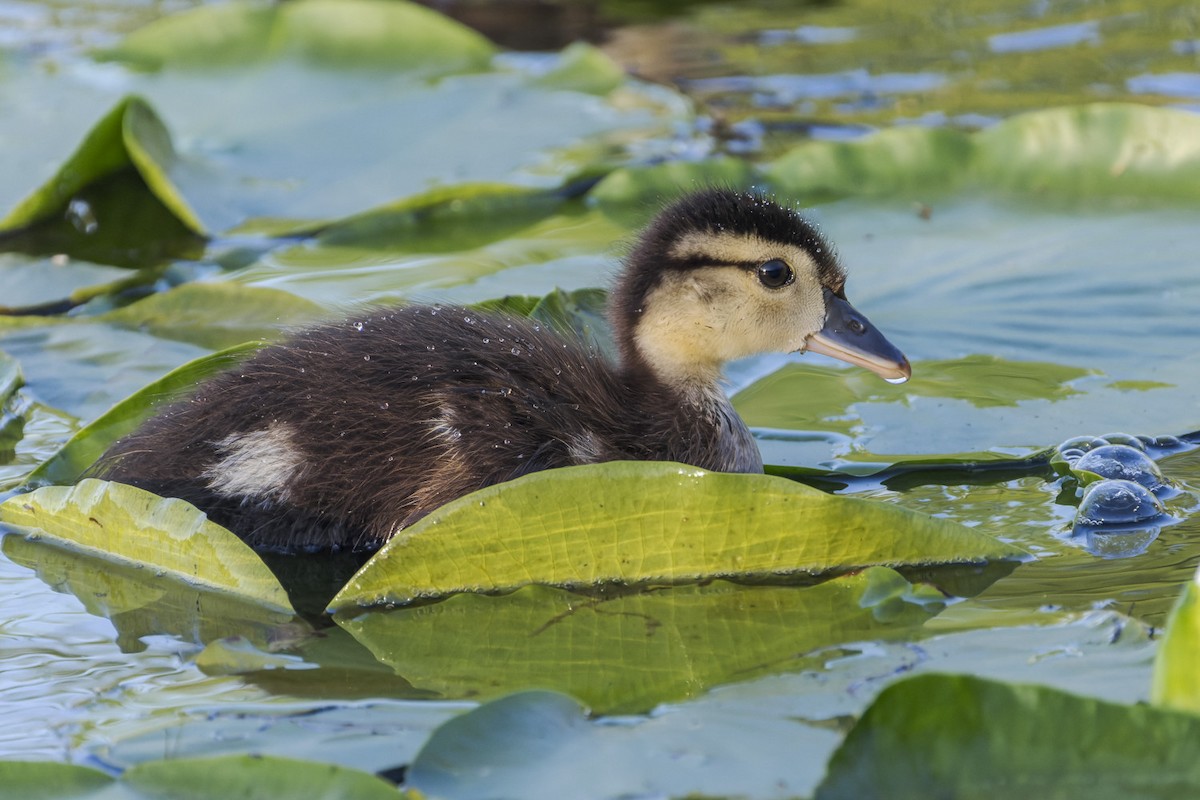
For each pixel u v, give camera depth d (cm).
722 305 1098
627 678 805
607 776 693
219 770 686
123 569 967
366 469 992
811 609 881
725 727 738
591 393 1052
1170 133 1562
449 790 683
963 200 1573
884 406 1173
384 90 1969
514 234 1558
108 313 1368
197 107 1917
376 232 1596
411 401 1002
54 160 1767
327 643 866
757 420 1166
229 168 1741
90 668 843
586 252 1476
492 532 898
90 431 1104
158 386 1120
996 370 1214
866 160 1620
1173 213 1501
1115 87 1861
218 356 1128
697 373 1109
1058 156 1593
